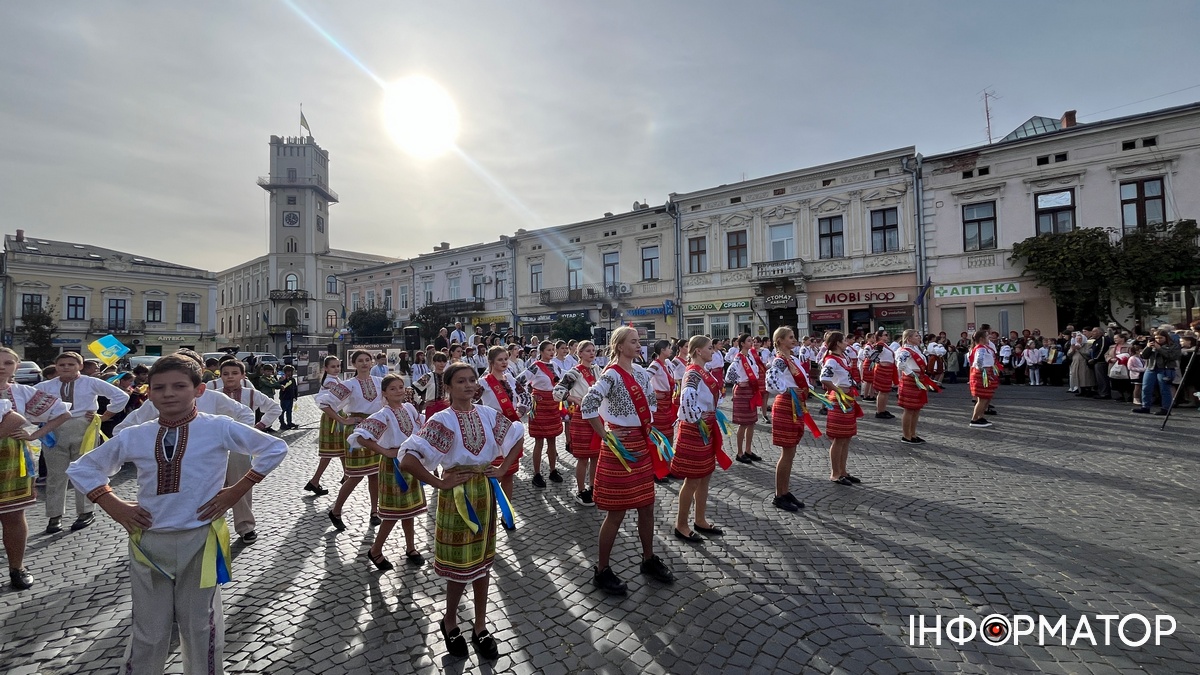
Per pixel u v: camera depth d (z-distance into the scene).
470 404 3.37
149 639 2.43
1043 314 19.03
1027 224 19.33
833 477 6.45
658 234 27.44
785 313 24.30
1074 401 12.62
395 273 39.12
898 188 21.52
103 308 42.94
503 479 3.44
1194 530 4.65
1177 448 7.59
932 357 14.63
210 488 2.56
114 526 5.70
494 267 33.41
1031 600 3.57
